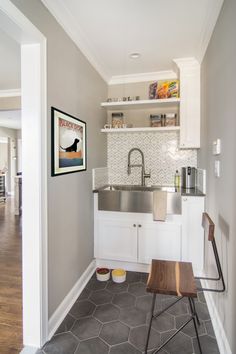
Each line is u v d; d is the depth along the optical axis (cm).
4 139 807
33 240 150
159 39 215
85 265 236
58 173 175
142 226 248
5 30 132
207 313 188
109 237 258
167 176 302
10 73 304
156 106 294
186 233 238
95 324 175
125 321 178
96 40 216
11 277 245
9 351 151
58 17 171
